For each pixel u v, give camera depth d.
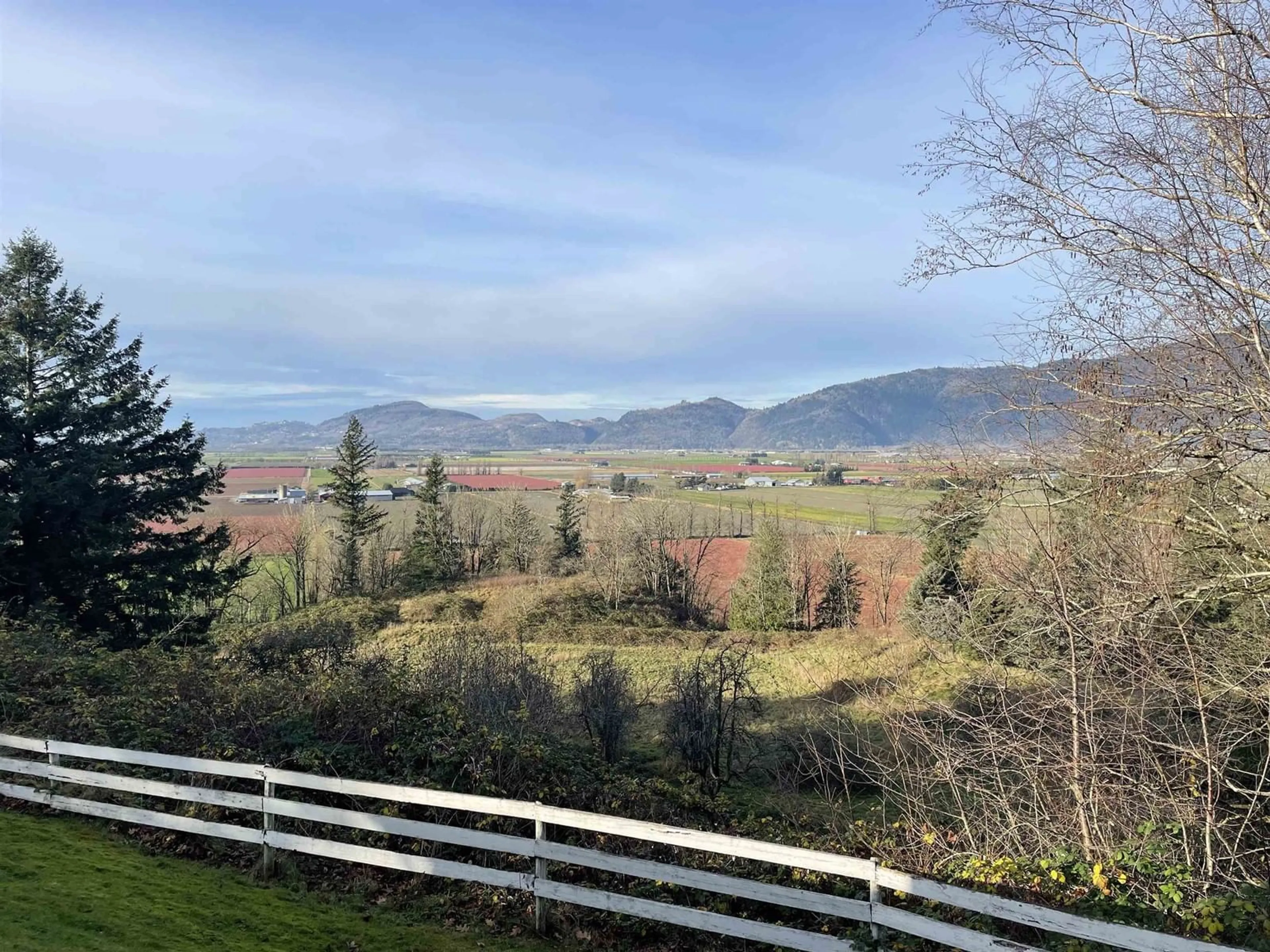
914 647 20.30
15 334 23.14
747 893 6.25
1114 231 7.09
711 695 19.23
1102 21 6.51
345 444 52.62
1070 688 8.53
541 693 17.06
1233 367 6.93
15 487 21.86
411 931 7.17
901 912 5.70
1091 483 7.92
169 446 27.12
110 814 8.81
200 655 14.68
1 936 6.03
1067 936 5.74
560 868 8.51
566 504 57.25
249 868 8.21
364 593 49.62
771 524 43.31
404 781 10.00
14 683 12.78
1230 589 7.76
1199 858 7.61
